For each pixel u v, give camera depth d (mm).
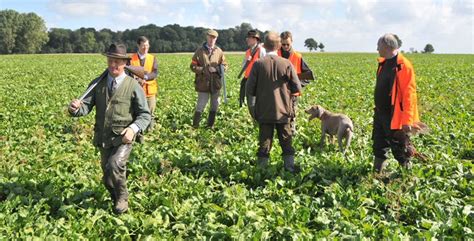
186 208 5840
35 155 8406
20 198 6000
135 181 6898
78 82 23172
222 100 15039
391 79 6488
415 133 6480
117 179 5613
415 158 7961
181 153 8344
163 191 6449
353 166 7406
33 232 5094
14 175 6992
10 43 118500
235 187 6496
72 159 8023
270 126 7254
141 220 5535
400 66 6387
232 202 6012
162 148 9078
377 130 6949
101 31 128500
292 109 7312
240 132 10344
